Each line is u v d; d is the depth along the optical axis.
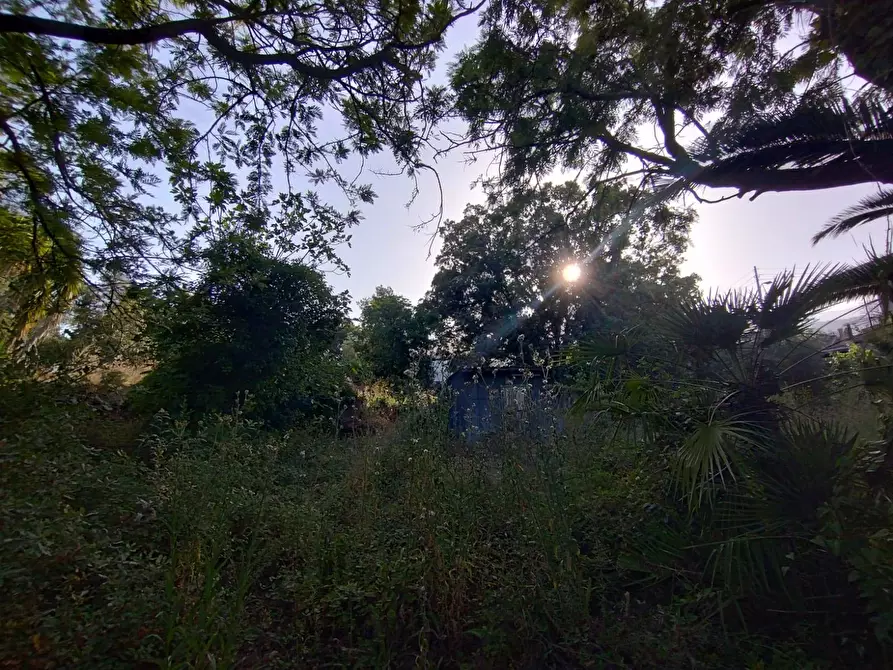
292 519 3.84
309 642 2.92
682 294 4.03
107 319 5.63
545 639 2.83
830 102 4.39
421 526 3.24
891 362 3.56
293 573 3.33
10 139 5.80
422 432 3.89
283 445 4.93
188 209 6.58
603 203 7.96
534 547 3.20
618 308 14.56
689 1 5.56
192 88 6.58
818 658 2.62
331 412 9.02
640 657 2.66
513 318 17.75
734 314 3.59
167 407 6.99
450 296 18.78
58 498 3.03
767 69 5.88
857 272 3.79
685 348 3.80
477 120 6.93
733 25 5.80
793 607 2.81
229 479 3.61
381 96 6.43
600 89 6.39
